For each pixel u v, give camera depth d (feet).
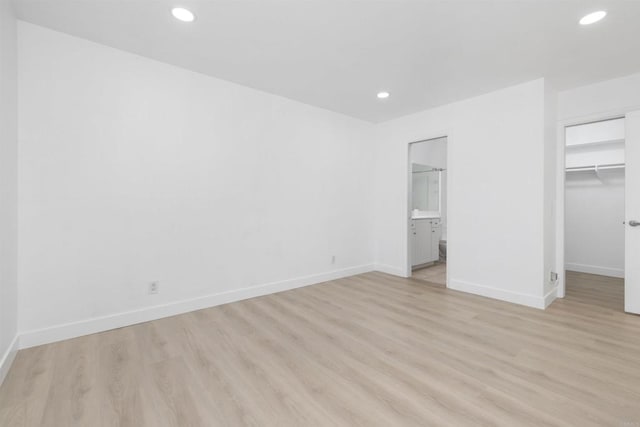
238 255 10.55
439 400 5.13
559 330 7.99
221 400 5.16
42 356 6.56
